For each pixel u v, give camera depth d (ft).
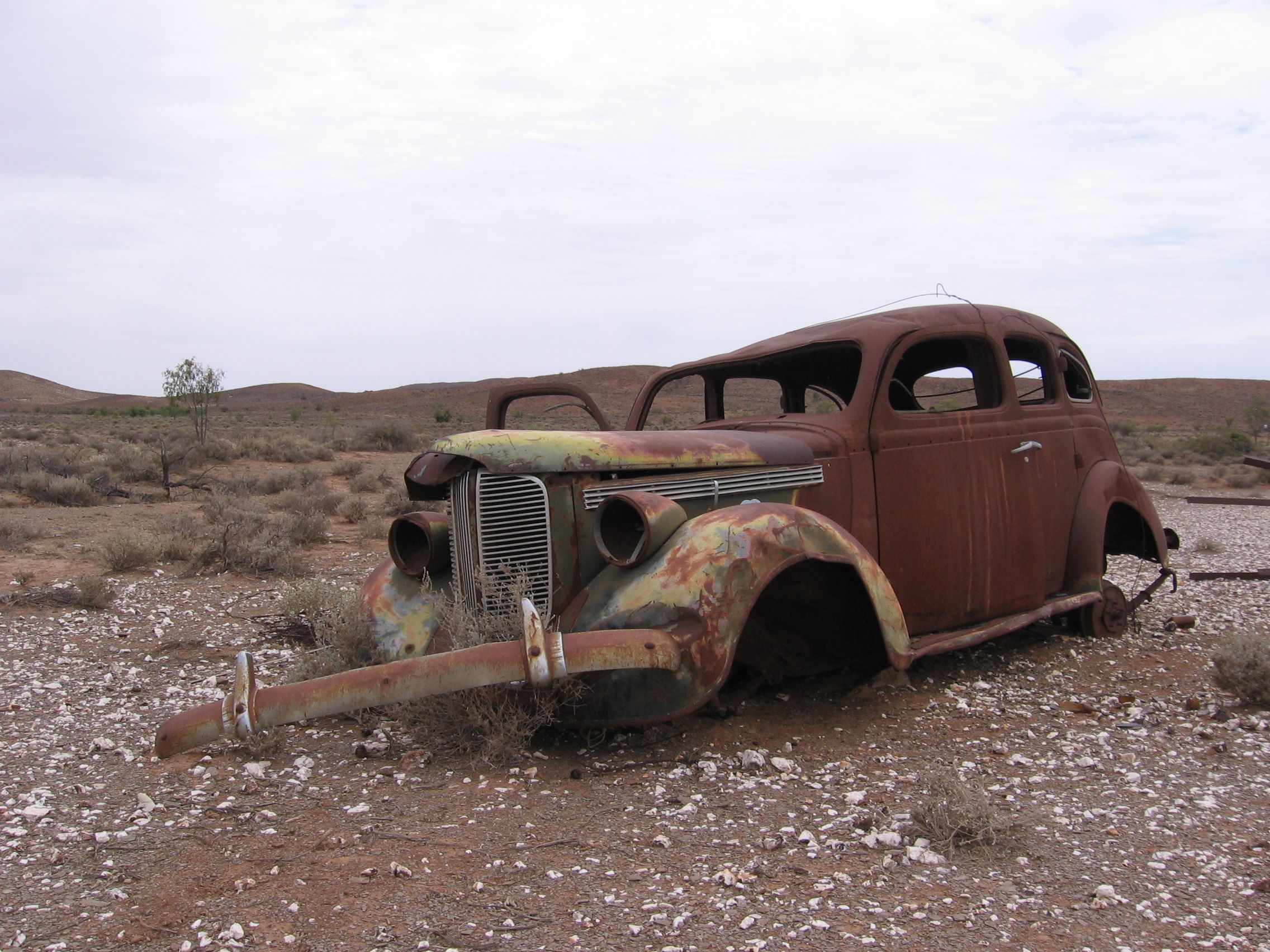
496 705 14.35
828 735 15.16
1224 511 57.52
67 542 37.27
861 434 17.48
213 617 24.91
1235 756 14.19
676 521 14.51
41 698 17.69
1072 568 21.44
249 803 12.66
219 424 182.70
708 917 9.48
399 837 11.44
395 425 114.11
